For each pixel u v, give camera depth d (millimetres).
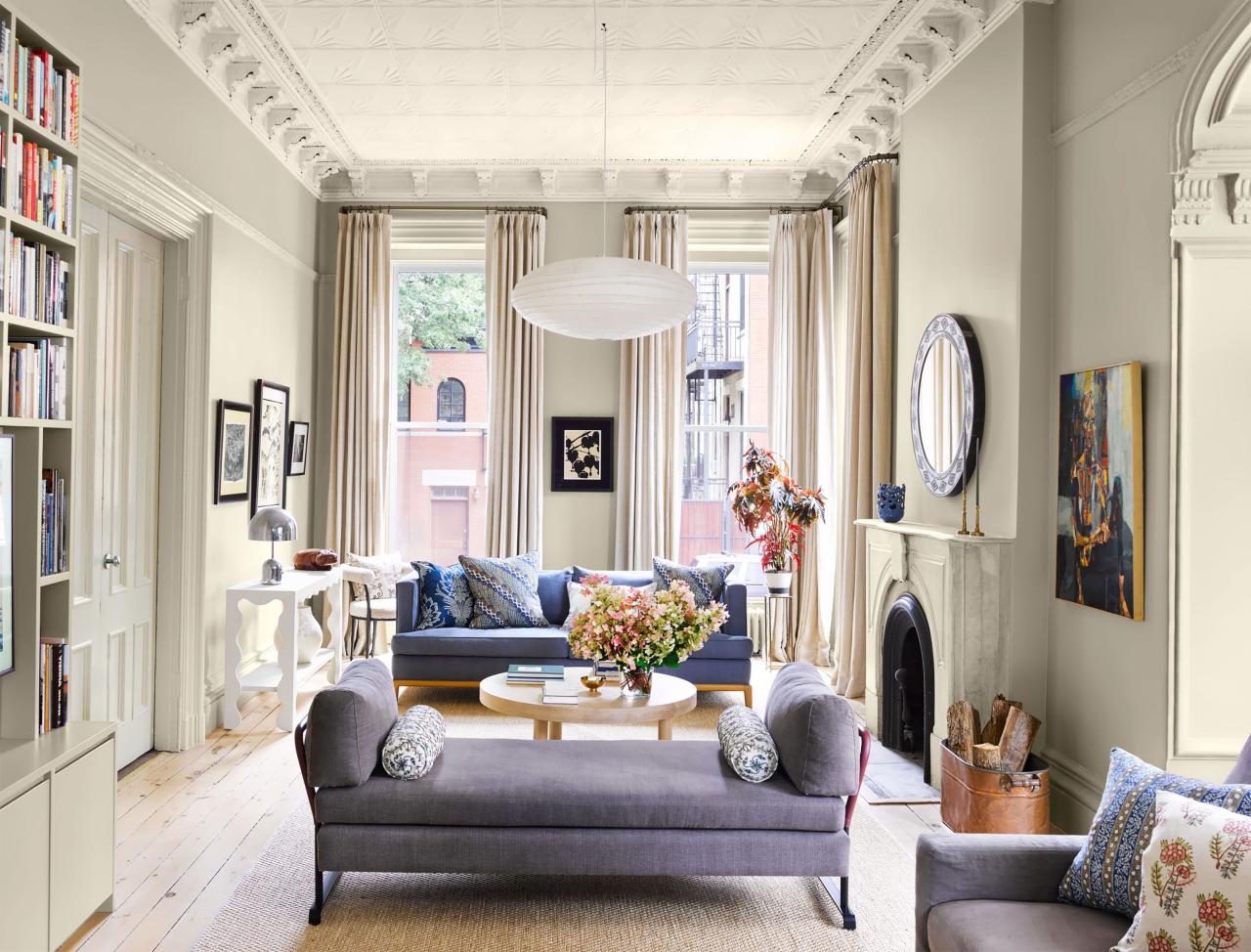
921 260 5129
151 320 4641
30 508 2748
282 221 6297
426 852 2938
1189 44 3117
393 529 7555
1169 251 3236
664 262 7152
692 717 5562
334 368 7082
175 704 4688
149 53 4230
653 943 2838
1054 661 3975
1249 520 3211
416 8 4637
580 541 7289
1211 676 3217
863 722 5441
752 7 4621
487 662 5688
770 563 6629
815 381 7027
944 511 4770
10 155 2582
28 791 2496
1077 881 2143
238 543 5426
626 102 5863
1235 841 1810
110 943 2783
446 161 6973
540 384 7137
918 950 2264
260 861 3385
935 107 4949
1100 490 3586
